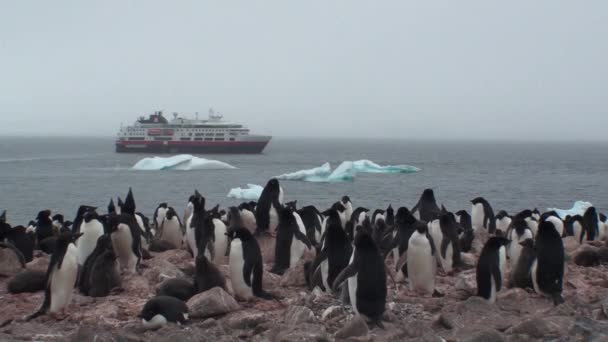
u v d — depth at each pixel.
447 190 80.19
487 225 20.62
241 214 18.16
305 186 84.50
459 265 14.06
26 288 12.55
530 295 11.70
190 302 10.65
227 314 10.66
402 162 167.50
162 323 9.92
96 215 13.59
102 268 12.11
